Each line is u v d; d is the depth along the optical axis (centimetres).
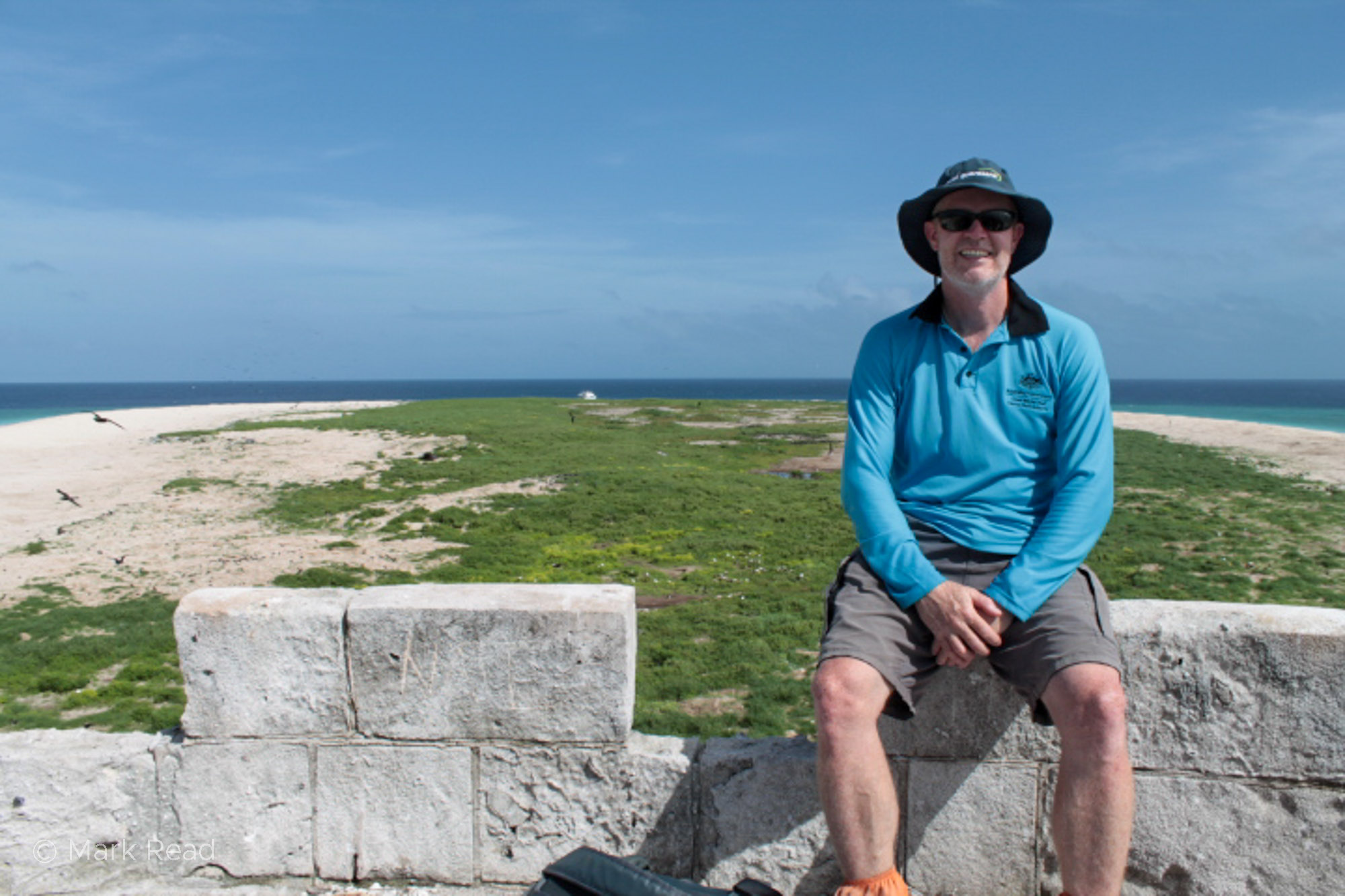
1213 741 292
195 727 330
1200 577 1383
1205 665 290
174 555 1591
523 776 323
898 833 311
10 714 847
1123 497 2105
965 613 265
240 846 333
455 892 327
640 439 3300
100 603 1280
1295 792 289
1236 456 2822
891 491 298
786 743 324
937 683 304
